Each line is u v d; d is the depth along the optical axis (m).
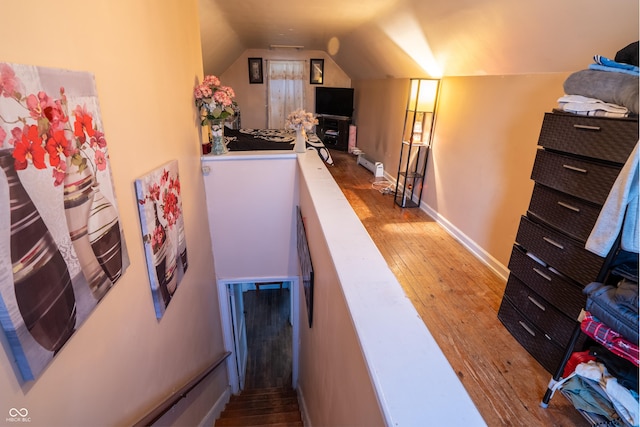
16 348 0.77
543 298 1.82
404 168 4.67
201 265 2.60
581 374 1.40
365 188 4.84
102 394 1.14
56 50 0.91
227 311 3.32
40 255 0.83
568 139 1.62
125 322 1.31
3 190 0.72
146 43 1.55
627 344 1.26
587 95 1.53
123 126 1.31
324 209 1.67
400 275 2.72
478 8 2.16
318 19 3.83
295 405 3.42
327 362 1.62
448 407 0.65
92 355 1.08
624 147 1.36
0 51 0.72
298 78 7.42
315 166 2.54
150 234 1.52
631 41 1.56
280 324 5.41
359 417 0.93
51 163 0.87
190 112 2.35
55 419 0.90
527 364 1.88
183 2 2.17
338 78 7.49
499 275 2.74
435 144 3.82
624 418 1.26
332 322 1.38
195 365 2.33
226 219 2.97
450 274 2.75
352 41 4.86
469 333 2.11
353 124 7.27
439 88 3.67
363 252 1.24
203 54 4.47
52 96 0.87
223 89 2.61
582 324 1.40
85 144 1.02
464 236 3.24
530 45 2.13
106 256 1.15
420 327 0.86
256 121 7.62
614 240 1.32
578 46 1.85
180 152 2.08
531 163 2.42
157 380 1.63
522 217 1.96
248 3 3.13
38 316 0.82
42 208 0.84
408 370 0.73
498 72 2.71
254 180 2.87
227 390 3.54
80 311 1.00
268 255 3.16
